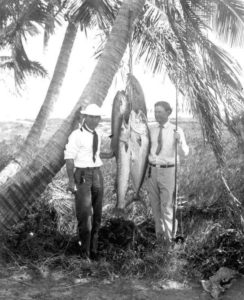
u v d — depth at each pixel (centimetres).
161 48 634
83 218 493
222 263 513
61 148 519
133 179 514
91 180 493
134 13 546
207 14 619
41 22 852
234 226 583
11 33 824
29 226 562
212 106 559
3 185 516
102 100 532
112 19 699
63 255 506
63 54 904
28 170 511
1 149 870
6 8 667
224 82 582
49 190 616
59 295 432
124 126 493
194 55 594
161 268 487
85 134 486
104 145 898
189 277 494
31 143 862
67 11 776
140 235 566
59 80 906
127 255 511
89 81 535
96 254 518
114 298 434
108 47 536
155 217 549
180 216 614
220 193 666
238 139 590
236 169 694
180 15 632
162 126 527
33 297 424
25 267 480
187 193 688
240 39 633
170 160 526
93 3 673
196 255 528
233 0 603
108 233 569
